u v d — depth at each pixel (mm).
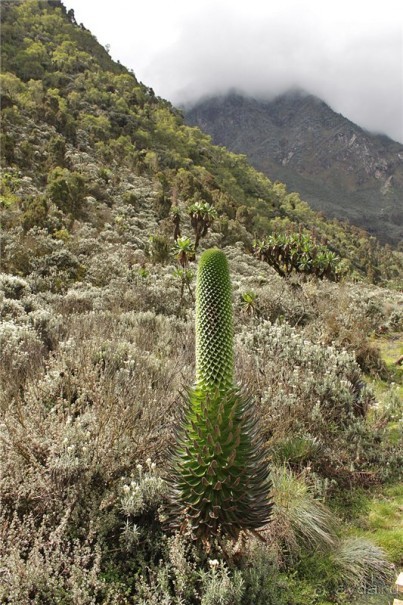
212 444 2715
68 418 3818
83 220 33969
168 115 120125
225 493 2791
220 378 2781
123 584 2904
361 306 12766
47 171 45438
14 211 24672
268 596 3064
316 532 3729
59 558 2861
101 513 3223
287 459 4582
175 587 2852
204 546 3027
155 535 3260
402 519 4180
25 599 2617
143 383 4871
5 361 5430
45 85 94750
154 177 66062
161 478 3105
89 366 5027
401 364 8969
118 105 102625
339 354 7145
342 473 4660
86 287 15289
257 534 2957
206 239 42438
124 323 8258
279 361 6402
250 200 102250
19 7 130625
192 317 10477
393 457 4957
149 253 26156
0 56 95250
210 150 125125
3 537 2910
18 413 3898
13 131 54156
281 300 11570
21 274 15742
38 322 7645
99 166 58062
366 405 5863
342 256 86188
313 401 5559
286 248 22781
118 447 3771
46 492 3246
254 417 3115
